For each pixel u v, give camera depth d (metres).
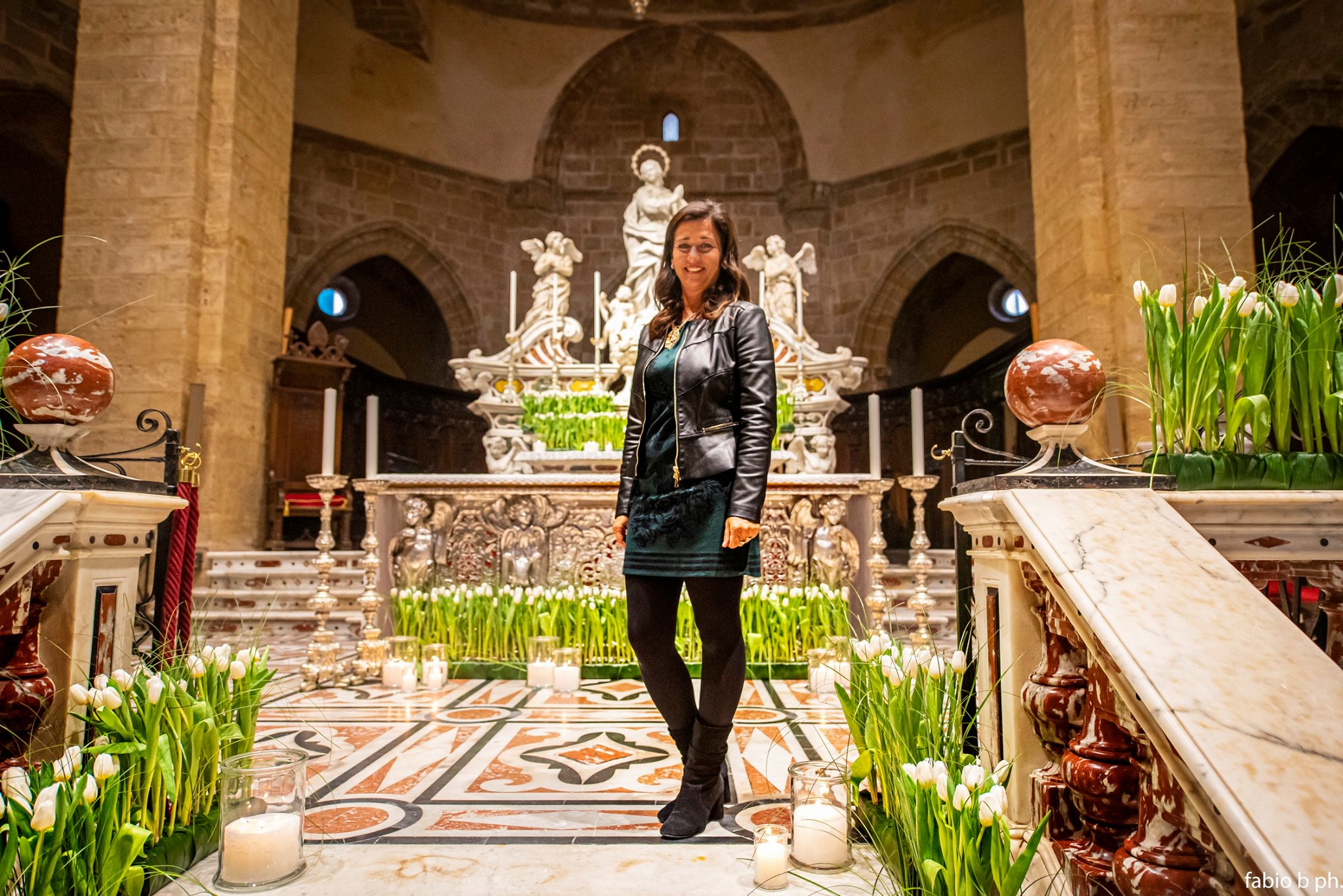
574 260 7.27
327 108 13.70
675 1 15.49
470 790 2.54
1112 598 1.35
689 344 2.20
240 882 1.75
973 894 1.35
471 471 14.85
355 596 6.91
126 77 8.06
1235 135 7.11
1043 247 8.20
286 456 9.16
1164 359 1.91
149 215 7.92
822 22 15.35
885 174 14.96
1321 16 9.65
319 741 3.21
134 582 2.11
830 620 4.64
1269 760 1.07
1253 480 1.73
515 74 15.42
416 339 16.56
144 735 1.80
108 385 1.99
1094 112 7.39
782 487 5.12
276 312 9.27
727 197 15.77
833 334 15.19
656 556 2.12
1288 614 1.82
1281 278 1.94
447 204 14.80
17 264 2.29
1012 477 1.73
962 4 14.21
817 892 1.71
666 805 2.20
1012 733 1.70
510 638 4.82
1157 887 1.27
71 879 1.47
